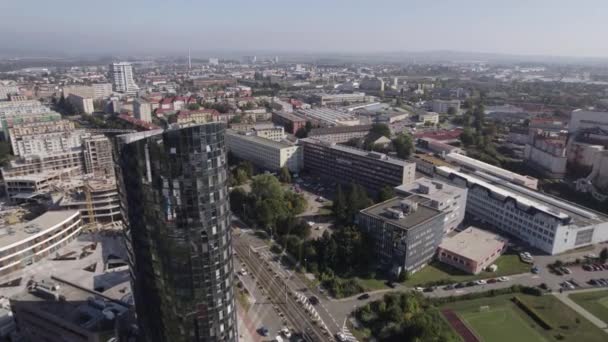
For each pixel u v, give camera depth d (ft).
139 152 337.72
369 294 583.17
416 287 598.75
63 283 497.05
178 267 354.13
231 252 376.68
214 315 372.58
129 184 365.61
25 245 643.04
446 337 469.16
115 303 459.32
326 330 506.89
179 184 330.75
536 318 525.75
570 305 555.28
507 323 519.60
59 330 433.48
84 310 442.50
